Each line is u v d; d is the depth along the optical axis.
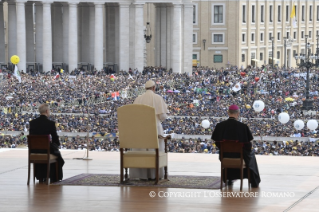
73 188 24.81
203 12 159.00
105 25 141.12
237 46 159.00
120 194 23.62
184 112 81.88
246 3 161.50
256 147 58.16
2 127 72.62
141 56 127.38
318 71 118.88
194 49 160.12
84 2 131.88
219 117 79.81
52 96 90.56
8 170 28.88
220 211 21.08
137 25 127.38
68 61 130.38
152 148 24.92
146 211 21.16
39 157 25.58
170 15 134.12
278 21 174.88
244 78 109.12
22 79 103.06
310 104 84.56
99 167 29.50
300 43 184.25
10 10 129.38
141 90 96.44
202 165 29.98
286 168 28.92
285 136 66.50
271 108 83.69
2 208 21.67
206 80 107.25
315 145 59.53
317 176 27.00
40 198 23.12
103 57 141.00
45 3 124.12
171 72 123.50
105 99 90.38
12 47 129.88
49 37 124.31
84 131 70.06
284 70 121.38
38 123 25.91
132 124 24.88
